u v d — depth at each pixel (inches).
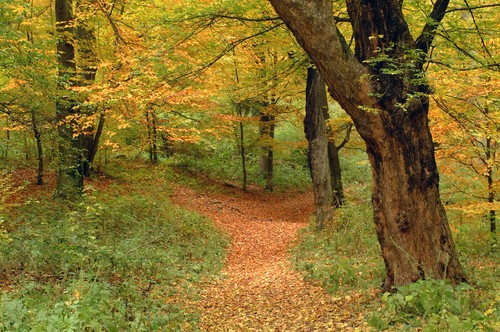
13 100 384.2
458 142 349.1
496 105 330.6
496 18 319.9
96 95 345.1
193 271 413.7
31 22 442.0
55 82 379.9
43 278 293.9
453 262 263.4
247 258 518.9
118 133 644.7
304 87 661.3
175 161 957.2
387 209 265.6
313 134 551.8
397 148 256.4
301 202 900.0
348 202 564.7
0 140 454.0
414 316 230.1
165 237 488.4
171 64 361.4
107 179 664.4
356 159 1142.3
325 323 259.9
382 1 254.8
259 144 887.7
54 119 432.8
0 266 295.1
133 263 349.1
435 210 262.5
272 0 234.8
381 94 249.1
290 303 315.9
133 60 354.0
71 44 491.5
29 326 190.9
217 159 1045.2
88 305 219.5
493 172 378.3
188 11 339.9
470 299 237.9
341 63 243.3
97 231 430.3
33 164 661.9
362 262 381.1
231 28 390.6
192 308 311.1
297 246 511.2
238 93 601.0
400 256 265.6
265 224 703.7
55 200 491.8
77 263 313.0
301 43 245.1
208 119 669.3
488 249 369.1
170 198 693.3
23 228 360.8
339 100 261.0
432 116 340.5
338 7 368.2
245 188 920.3
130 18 419.2
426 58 266.1
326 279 340.8
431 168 261.3
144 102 343.0
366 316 251.6
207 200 782.5
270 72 516.7
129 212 519.2
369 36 258.1
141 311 267.9
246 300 339.0
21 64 346.3
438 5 283.3
